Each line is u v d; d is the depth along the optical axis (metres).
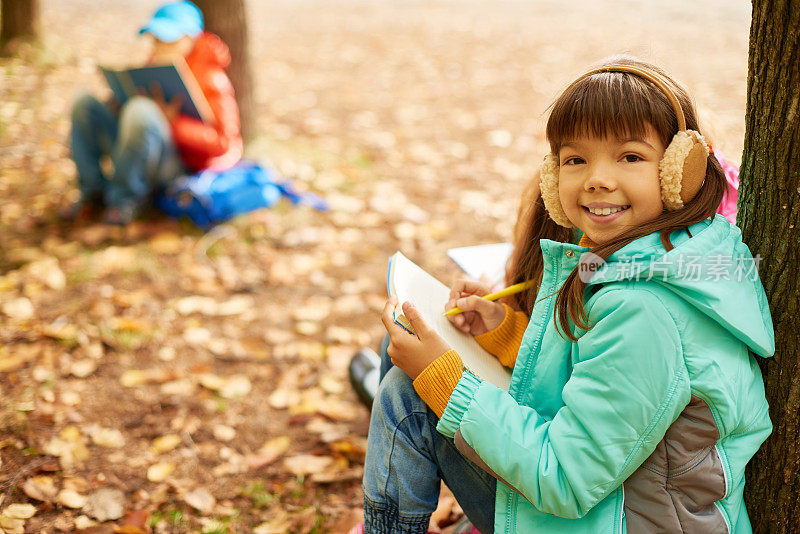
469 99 6.51
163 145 3.92
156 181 4.02
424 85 6.94
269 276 3.59
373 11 10.66
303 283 3.56
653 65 1.43
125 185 3.92
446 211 4.34
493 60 7.79
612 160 1.36
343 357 2.99
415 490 1.60
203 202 3.90
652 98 1.33
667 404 1.27
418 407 1.57
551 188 1.49
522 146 5.40
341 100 6.40
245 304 3.35
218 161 4.15
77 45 7.62
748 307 1.33
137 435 2.49
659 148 1.35
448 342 1.63
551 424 1.36
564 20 9.62
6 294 3.27
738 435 1.39
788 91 1.35
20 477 2.23
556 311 1.46
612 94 1.32
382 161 5.02
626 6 10.31
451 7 10.91
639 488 1.35
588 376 1.31
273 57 7.90
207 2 4.33
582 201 1.41
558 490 1.31
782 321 1.42
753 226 1.47
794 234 1.38
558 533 1.38
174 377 2.79
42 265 3.51
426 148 5.30
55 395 2.63
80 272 3.47
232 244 3.84
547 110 1.60
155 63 3.98
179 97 3.95
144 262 3.60
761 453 1.50
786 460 1.47
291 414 2.66
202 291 3.43
